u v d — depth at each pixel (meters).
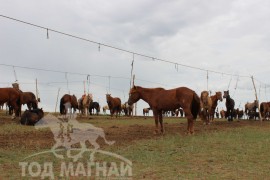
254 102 44.88
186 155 13.34
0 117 29.23
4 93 27.55
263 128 25.05
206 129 22.98
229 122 31.91
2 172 10.47
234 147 15.10
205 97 27.61
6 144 15.01
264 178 10.16
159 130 21.58
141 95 20.03
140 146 15.13
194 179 9.92
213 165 11.77
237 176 10.30
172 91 19.23
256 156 13.29
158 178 10.02
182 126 24.91
